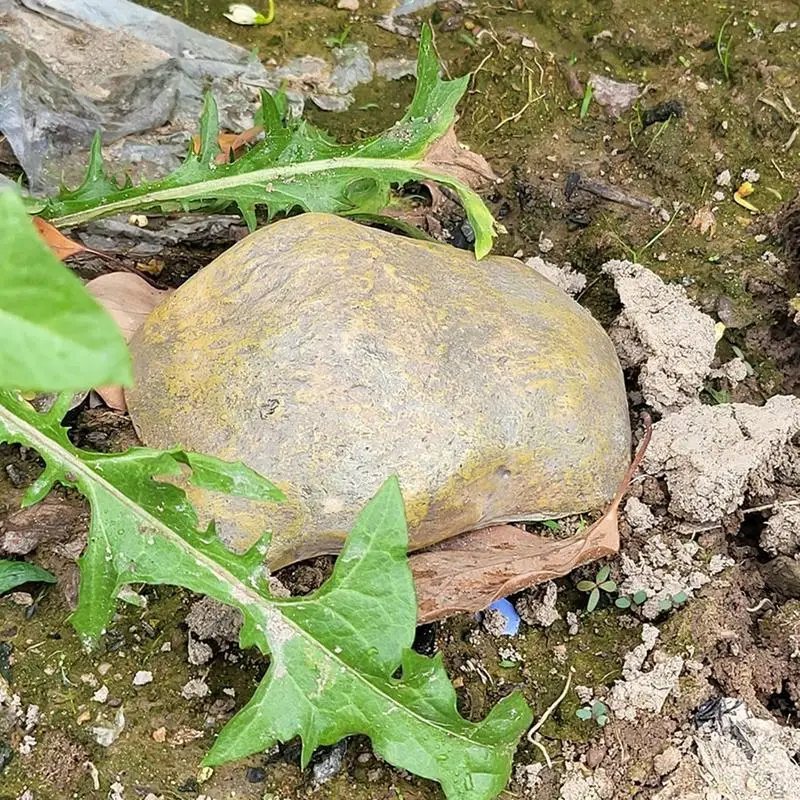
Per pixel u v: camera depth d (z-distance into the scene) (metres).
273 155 0.28
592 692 0.26
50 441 0.24
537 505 0.27
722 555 0.27
